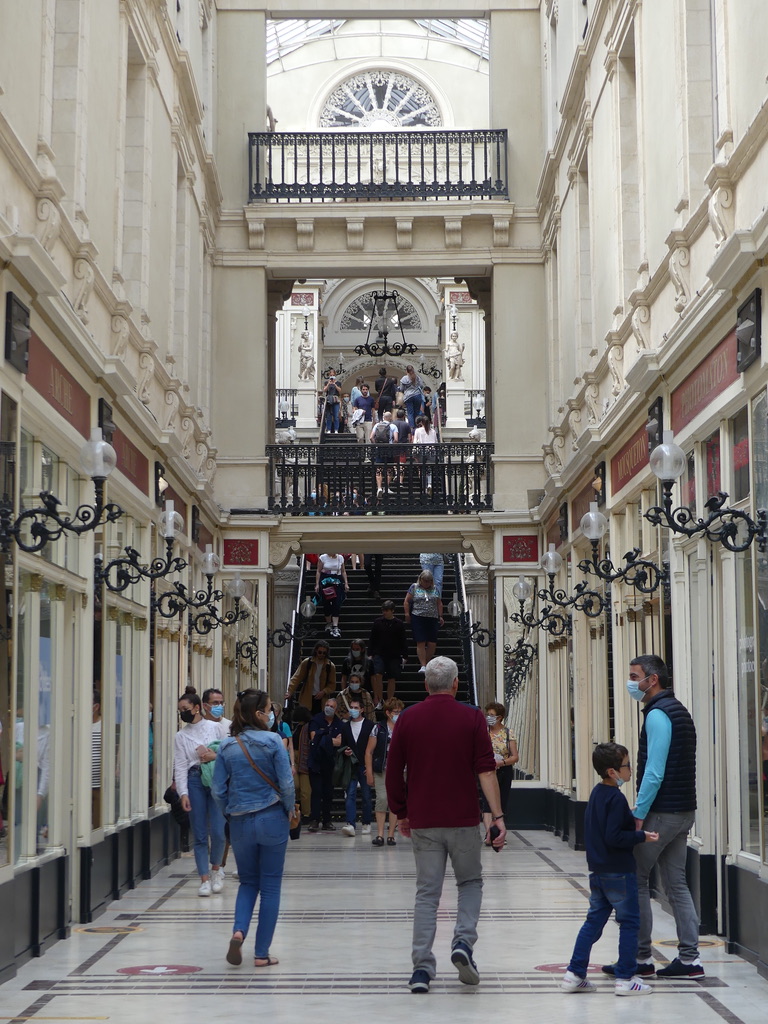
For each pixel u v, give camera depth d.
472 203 19.11
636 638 12.48
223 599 18.19
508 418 18.95
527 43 19.62
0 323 7.39
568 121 16.42
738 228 8.33
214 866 11.37
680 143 10.09
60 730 9.62
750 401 8.02
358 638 23.17
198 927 9.57
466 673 21.59
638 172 12.23
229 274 19.03
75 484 10.18
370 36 41.50
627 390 11.48
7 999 7.11
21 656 8.41
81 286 9.71
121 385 10.58
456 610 22.09
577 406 15.77
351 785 17.00
